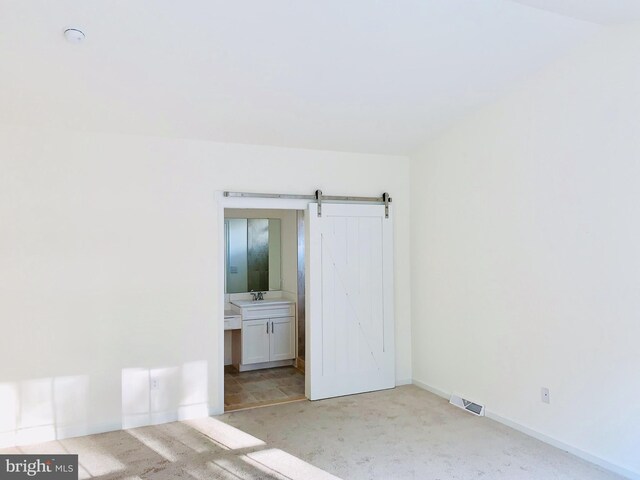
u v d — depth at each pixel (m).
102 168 3.69
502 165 3.79
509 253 3.72
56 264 3.53
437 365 4.58
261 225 5.99
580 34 2.98
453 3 2.56
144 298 3.80
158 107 3.41
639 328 2.81
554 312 3.34
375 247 4.75
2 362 3.36
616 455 2.93
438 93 3.61
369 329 4.70
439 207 4.54
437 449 3.28
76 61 2.76
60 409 3.51
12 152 3.43
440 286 4.52
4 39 2.50
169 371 3.88
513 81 3.52
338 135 4.24
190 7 2.40
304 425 3.76
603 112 3.00
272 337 5.56
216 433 3.60
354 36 2.79
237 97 3.39
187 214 3.98
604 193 3.00
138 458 3.15
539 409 3.46
